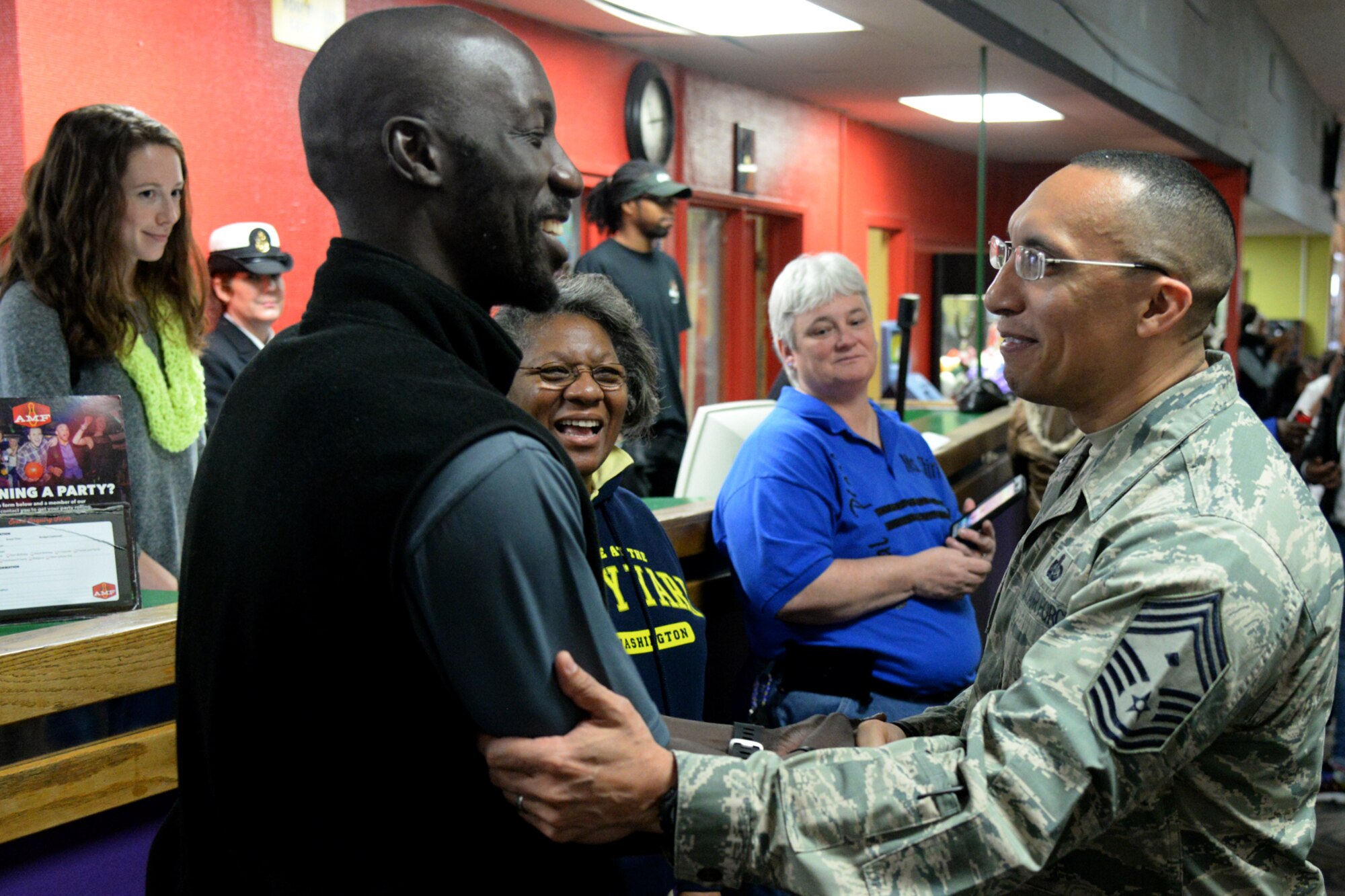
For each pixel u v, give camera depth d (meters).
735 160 6.29
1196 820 1.16
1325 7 9.47
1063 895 1.20
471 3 4.36
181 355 2.38
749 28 4.84
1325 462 3.77
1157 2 6.48
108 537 1.51
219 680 0.97
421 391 0.93
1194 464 1.15
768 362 7.14
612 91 5.26
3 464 1.47
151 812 1.47
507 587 0.91
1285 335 9.01
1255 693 1.09
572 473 0.98
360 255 1.01
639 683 1.04
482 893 0.99
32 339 2.13
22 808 1.30
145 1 3.24
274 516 0.93
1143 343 1.22
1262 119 9.95
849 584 2.13
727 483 2.29
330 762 0.94
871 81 6.04
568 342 1.65
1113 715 1.05
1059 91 5.82
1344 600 1.17
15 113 2.92
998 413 4.77
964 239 8.73
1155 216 1.21
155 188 2.26
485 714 0.95
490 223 1.02
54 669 1.32
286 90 3.75
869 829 1.06
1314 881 1.19
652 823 1.06
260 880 0.97
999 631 1.36
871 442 2.33
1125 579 1.09
